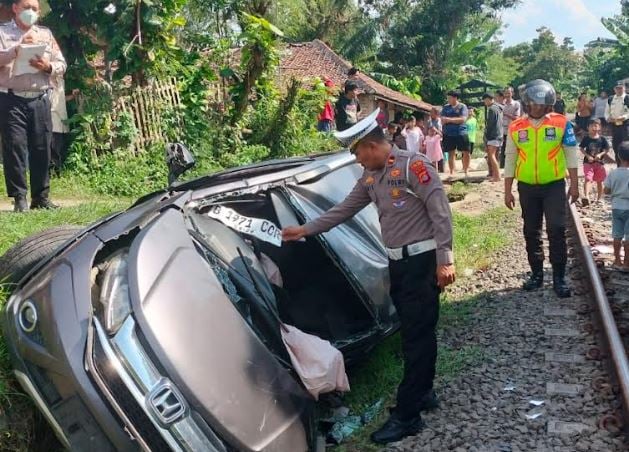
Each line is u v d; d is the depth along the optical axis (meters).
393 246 4.62
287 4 31.25
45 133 7.62
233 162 13.87
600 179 13.39
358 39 41.34
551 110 7.22
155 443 3.44
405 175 4.51
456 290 7.77
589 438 4.55
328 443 4.62
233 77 14.98
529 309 7.00
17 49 7.14
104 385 3.45
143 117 12.77
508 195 7.60
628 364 5.18
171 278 3.75
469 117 20.61
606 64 56.47
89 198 9.98
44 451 4.29
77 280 3.86
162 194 4.88
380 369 5.61
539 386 5.32
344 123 14.67
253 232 4.90
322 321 5.36
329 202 5.50
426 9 42.44
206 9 19.03
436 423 4.80
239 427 3.50
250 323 4.10
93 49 12.33
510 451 4.41
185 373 3.46
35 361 3.71
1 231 6.11
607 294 7.68
